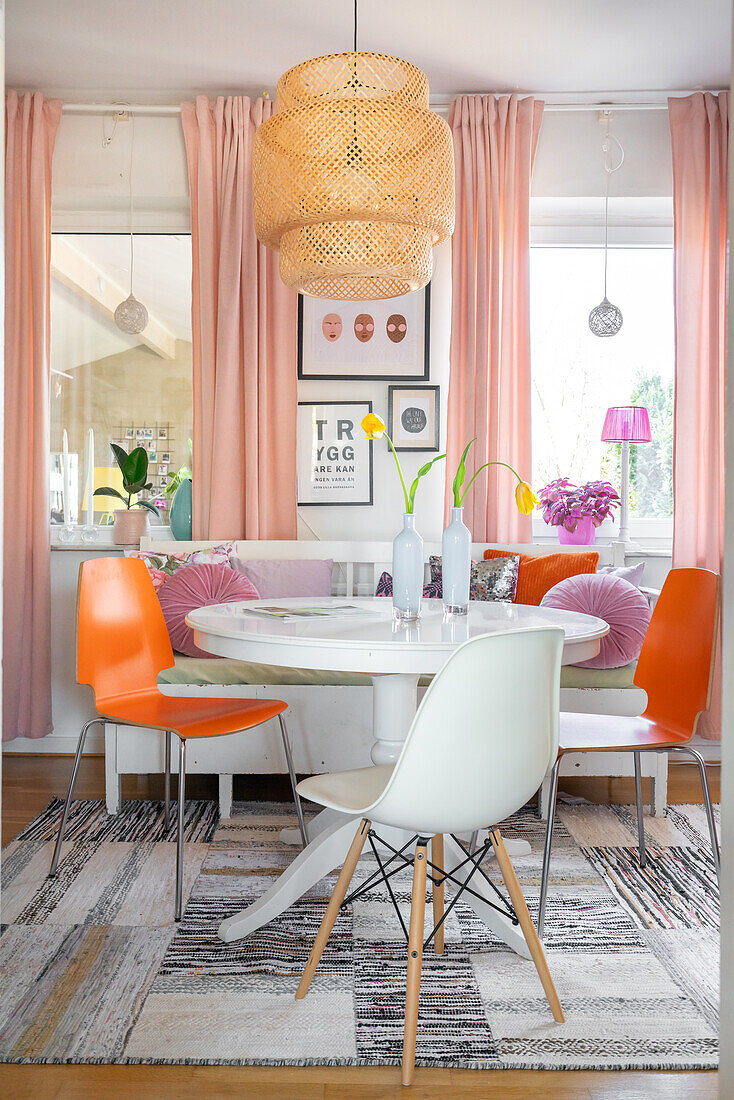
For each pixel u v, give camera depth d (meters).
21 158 3.65
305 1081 1.53
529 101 3.73
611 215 4.07
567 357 4.20
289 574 3.54
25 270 3.64
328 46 3.36
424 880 1.58
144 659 2.57
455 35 3.29
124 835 2.72
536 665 1.53
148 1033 1.65
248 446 3.69
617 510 4.13
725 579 1.23
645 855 2.54
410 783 1.49
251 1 3.06
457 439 3.72
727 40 3.32
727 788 1.21
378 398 3.89
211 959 1.93
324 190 2.24
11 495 3.63
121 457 3.81
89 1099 1.47
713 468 3.68
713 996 1.82
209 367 3.73
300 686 2.97
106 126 3.83
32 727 3.66
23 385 3.64
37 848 2.60
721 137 3.69
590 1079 1.55
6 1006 1.74
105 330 3.94
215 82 3.65
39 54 3.43
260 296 3.71
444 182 2.36
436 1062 1.58
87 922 2.11
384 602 2.53
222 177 3.70
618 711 3.03
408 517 2.12
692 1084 1.54
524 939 1.87
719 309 3.68
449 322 3.87
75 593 3.79
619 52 3.42
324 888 2.33
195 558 3.44
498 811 1.56
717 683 3.63
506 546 3.69
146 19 3.18
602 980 1.88
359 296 2.72
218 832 2.76
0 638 1.43
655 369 4.18
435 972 1.89
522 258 3.72
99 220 3.90
